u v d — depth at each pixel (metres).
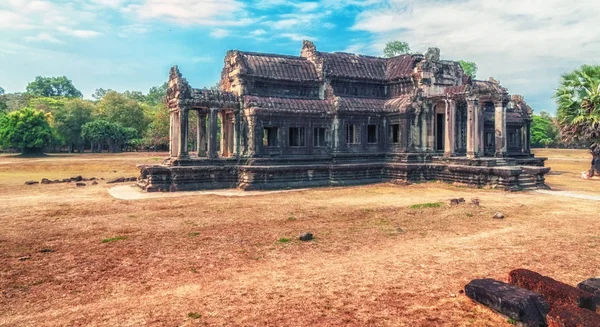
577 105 31.23
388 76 31.91
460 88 27.39
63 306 7.31
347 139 29.05
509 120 34.28
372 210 16.83
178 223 14.33
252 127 25.69
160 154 64.69
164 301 7.46
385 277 8.65
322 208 17.44
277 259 10.06
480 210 16.58
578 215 15.65
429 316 6.76
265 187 24.83
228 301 7.42
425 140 29.14
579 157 61.56
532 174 24.77
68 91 125.00
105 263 9.78
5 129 58.84
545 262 9.59
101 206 18.12
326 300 7.44
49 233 12.88
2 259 10.13
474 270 9.05
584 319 5.65
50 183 28.61
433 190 24.14
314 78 28.97
